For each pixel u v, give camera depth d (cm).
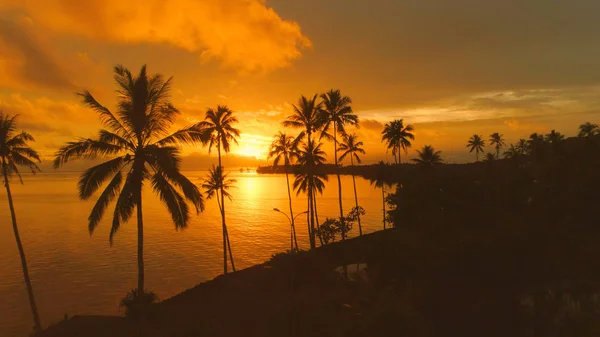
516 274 3488
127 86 2289
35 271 6381
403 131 6431
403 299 2717
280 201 17862
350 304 2567
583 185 4322
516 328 2416
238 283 3297
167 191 2355
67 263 6862
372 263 3844
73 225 10862
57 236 9269
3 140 3103
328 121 5006
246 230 10144
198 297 3067
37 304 5016
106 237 9194
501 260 3672
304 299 2603
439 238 3897
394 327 2211
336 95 5056
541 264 3619
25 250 7819
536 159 5906
